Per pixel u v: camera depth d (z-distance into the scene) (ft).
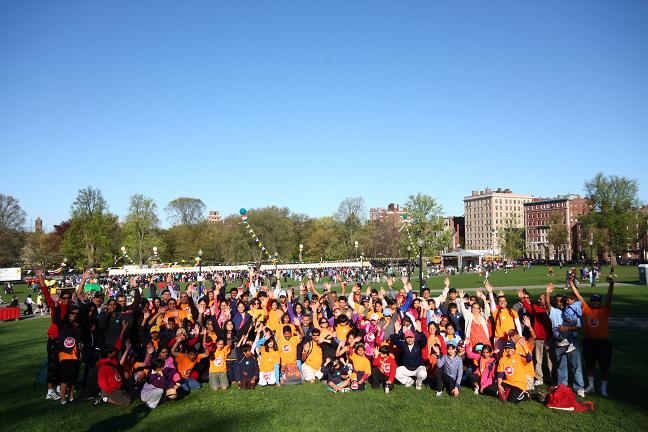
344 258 374.02
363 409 36.01
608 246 339.16
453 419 33.60
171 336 44.52
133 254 288.10
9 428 32.12
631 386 41.19
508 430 31.32
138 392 40.09
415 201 262.47
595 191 338.75
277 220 343.87
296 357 45.60
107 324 41.06
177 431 31.65
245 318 49.85
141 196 288.71
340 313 49.90
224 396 40.60
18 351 66.18
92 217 290.76
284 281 223.71
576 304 40.37
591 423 32.32
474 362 42.22
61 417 34.60
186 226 402.52
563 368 39.96
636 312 93.71
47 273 299.79
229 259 335.06
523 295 45.14
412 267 282.97
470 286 174.50
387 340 44.24
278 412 35.60
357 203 391.45
